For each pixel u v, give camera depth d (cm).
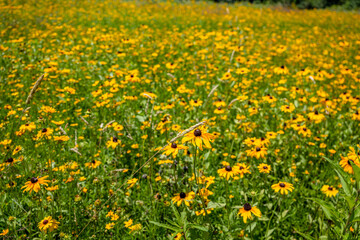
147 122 405
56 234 284
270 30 1512
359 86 699
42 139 370
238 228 257
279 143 452
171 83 686
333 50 1080
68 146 398
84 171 379
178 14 1836
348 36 1371
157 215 302
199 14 1872
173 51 970
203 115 517
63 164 348
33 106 522
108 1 1983
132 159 412
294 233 321
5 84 591
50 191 300
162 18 1652
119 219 291
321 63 844
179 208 293
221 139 479
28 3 1591
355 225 246
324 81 791
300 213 345
